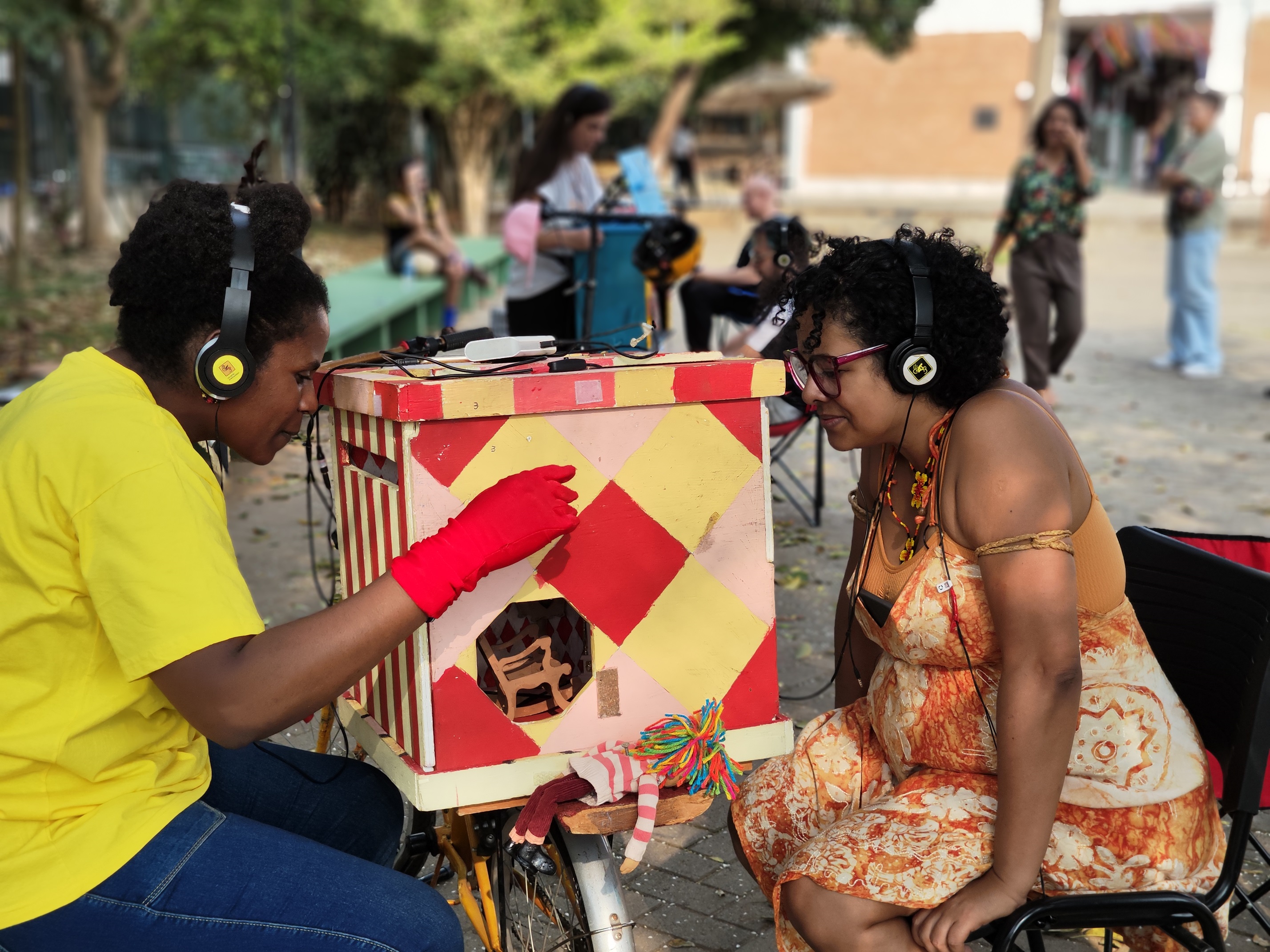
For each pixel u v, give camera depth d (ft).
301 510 19.71
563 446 6.15
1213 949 6.26
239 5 58.54
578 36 66.08
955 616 6.37
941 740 6.66
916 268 6.29
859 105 123.54
